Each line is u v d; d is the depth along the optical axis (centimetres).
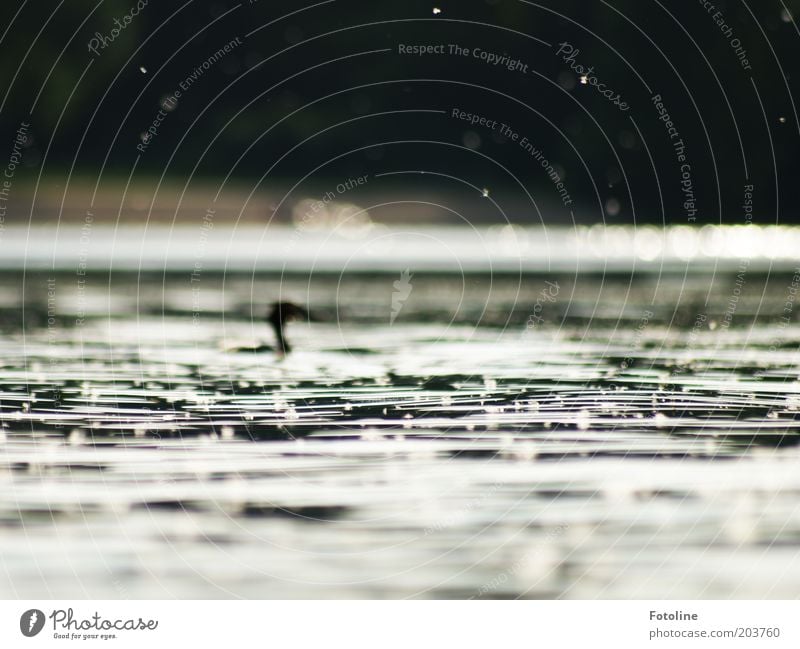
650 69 13375
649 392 3559
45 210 14462
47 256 10081
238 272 8438
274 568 2091
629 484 2525
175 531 2244
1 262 9469
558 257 10094
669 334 5059
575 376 3888
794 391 3584
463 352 4488
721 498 2445
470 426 3092
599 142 13862
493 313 5906
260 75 15712
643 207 13300
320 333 5078
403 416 3212
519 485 2539
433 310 6041
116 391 3606
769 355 4394
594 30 14100
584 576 2077
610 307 6175
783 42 12506
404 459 2744
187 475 2603
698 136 12862
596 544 2188
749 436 2973
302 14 15712
